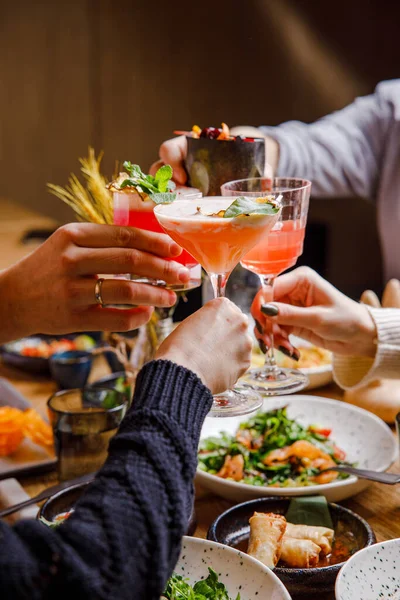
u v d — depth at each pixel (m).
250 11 2.82
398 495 0.91
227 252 0.74
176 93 3.10
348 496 0.89
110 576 0.53
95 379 1.29
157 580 0.55
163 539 0.55
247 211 0.71
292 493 0.86
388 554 0.72
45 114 3.57
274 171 1.54
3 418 1.02
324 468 0.94
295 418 1.06
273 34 2.79
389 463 0.93
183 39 3.02
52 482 0.98
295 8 2.70
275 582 0.70
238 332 0.68
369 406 1.08
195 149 0.96
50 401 0.99
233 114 2.98
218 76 2.98
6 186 3.86
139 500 0.55
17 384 1.28
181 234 0.73
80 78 3.38
